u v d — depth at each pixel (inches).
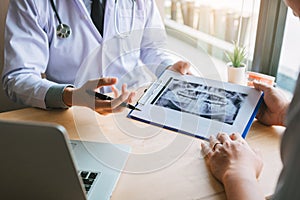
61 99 39.2
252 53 56.3
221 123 35.8
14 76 42.5
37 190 22.8
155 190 28.4
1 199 24.0
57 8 46.1
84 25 47.5
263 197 26.3
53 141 19.5
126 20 50.0
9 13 44.3
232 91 39.9
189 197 27.7
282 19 51.9
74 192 22.6
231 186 27.2
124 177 29.6
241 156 30.3
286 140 21.2
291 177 20.0
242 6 59.2
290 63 53.4
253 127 37.7
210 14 72.2
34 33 44.5
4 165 21.1
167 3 80.1
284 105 36.7
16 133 19.3
